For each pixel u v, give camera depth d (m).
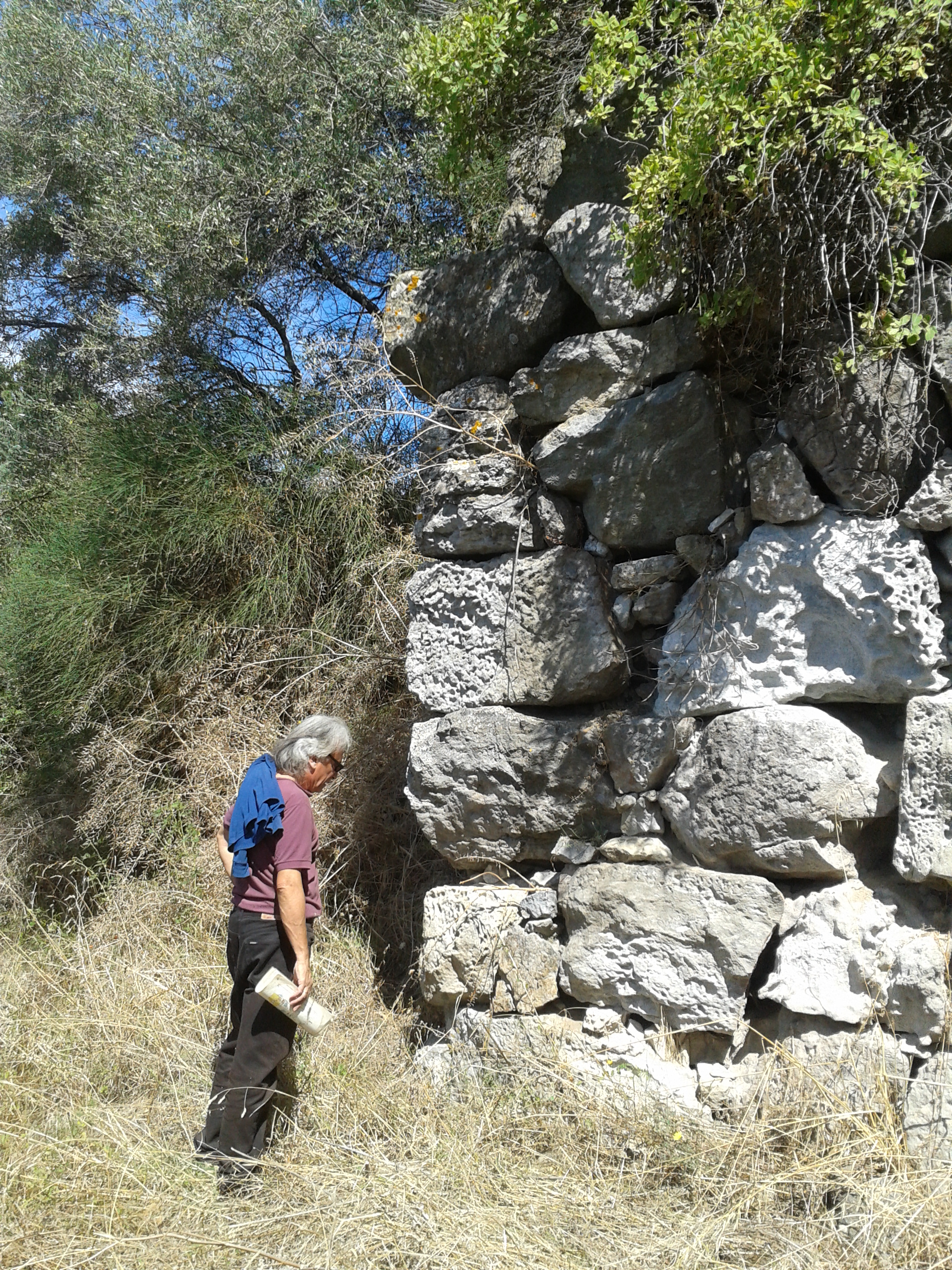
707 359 3.01
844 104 2.42
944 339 2.58
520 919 3.25
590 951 3.07
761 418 3.06
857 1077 2.58
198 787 5.23
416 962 4.03
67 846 5.94
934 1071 2.49
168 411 7.01
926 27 2.41
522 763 3.26
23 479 8.08
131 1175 2.80
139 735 5.68
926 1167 2.40
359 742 4.95
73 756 6.26
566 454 3.21
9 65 8.22
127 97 7.59
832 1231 2.33
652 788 3.05
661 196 2.68
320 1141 2.96
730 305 2.77
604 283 3.14
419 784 3.49
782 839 2.75
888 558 2.65
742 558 2.88
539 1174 2.66
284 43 7.20
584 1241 2.38
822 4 2.46
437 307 3.62
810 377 2.79
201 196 7.21
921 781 2.57
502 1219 2.46
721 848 2.85
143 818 5.33
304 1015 2.91
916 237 2.60
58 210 8.99
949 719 2.54
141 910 4.80
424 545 3.59
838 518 2.75
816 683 2.78
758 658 2.87
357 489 5.64
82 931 4.71
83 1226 2.60
